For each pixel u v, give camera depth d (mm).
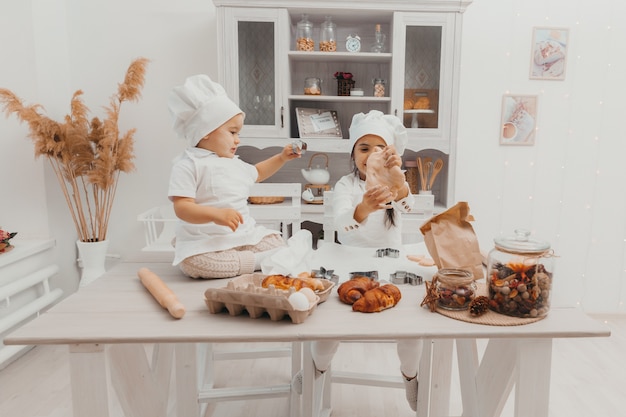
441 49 2389
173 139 2773
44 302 2396
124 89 2398
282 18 2373
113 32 2691
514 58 2713
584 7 2678
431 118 2447
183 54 2705
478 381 1134
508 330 828
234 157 1255
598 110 2756
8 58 2404
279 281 943
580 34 2697
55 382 2020
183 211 1069
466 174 2803
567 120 2766
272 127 2457
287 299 829
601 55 2711
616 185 2816
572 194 2826
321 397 1529
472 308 881
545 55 2705
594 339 2508
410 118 2455
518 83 2734
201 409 1660
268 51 2412
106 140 2377
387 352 2344
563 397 1902
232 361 2248
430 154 2791
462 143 2777
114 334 794
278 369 2160
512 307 881
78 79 2723
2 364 2158
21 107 2191
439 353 1521
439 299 925
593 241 2859
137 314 889
